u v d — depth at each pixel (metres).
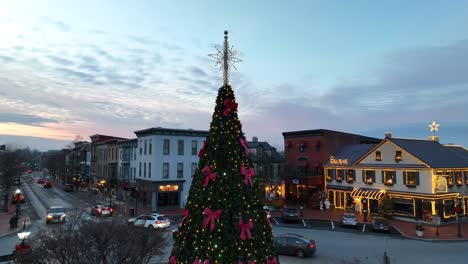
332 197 44.75
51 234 14.00
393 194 35.81
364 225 32.16
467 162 37.09
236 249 7.93
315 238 26.55
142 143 48.50
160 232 14.26
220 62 9.46
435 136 42.38
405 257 20.36
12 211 40.09
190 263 8.16
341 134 50.84
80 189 73.75
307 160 50.12
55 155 121.69
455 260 19.62
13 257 12.98
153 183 43.69
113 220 13.48
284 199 50.69
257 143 55.94
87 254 11.45
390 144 37.41
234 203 8.23
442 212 32.56
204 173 8.67
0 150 98.38
